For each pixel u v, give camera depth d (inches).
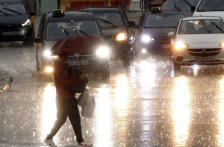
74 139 781.9
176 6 2546.8
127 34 1797.5
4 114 971.9
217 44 1571.1
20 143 757.9
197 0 2564.0
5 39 2518.5
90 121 900.6
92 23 1595.7
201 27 1684.3
